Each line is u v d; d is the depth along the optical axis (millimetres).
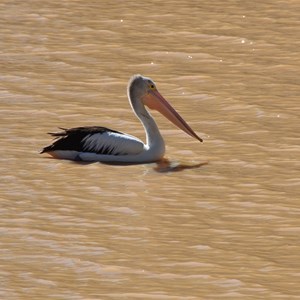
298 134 17766
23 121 18641
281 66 22547
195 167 16188
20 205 14539
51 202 14648
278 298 11461
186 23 26484
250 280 11961
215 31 25641
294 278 12031
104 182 15508
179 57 23531
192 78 21750
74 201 14695
